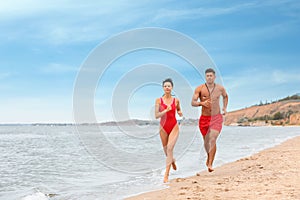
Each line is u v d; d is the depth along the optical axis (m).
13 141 22.92
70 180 7.49
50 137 28.75
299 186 5.38
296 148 12.70
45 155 13.08
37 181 7.41
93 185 6.76
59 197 5.70
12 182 7.36
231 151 13.12
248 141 19.47
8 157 12.41
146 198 5.25
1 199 5.75
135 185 6.48
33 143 20.62
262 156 10.27
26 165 10.12
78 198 5.57
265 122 86.25
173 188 5.98
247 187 5.51
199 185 6.01
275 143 17.22
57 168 9.41
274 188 5.29
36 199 5.62
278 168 7.56
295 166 7.71
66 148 16.55
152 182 6.77
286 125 84.44
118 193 5.82
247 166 8.30
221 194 5.09
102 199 5.40
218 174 7.42
